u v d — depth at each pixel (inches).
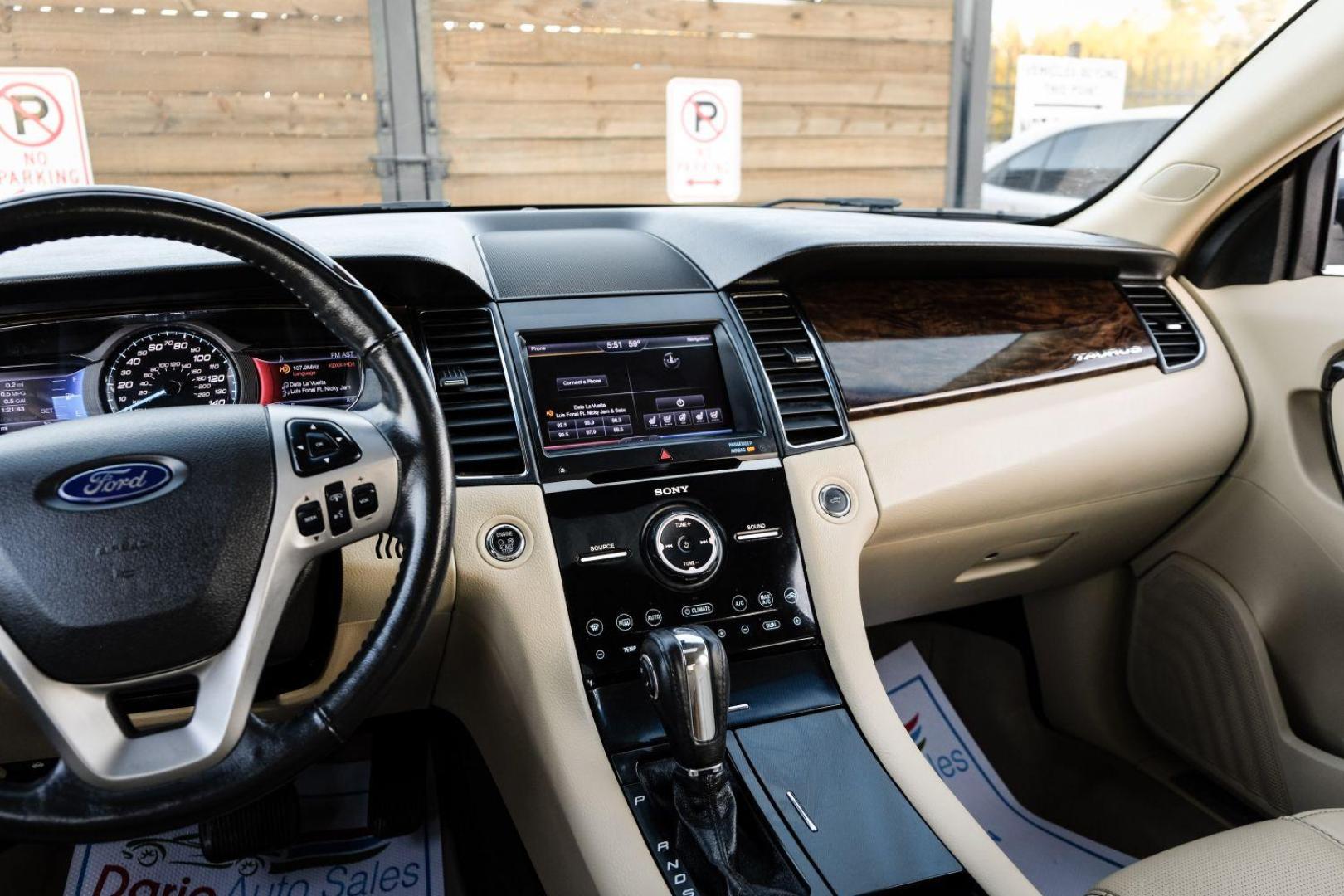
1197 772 56.3
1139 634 58.9
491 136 140.9
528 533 37.5
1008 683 65.0
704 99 149.7
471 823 51.2
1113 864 54.5
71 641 25.7
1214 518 53.7
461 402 39.1
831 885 32.2
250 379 37.3
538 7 139.5
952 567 50.1
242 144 132.3
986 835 34.3
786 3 151.0
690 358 42.6
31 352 35.5
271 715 37.1
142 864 47.4
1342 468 47.8
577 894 34.4
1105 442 47.5
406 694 43.9
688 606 38.4
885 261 44.9
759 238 46.6
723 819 31.6
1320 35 47.6
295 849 49.1
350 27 133.3
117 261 36.3
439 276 39.7
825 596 40.2
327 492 28.1
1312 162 49.8
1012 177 119.3
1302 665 50.3
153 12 126.9
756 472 40.8
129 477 27.0
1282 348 50.3
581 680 36.5
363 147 136.5
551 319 41.6
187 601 26.4
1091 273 51.6
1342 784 48.1
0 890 46.8
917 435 44.1
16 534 26.1
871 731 37.4
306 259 28.3
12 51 123.1
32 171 126.0
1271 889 29.9
